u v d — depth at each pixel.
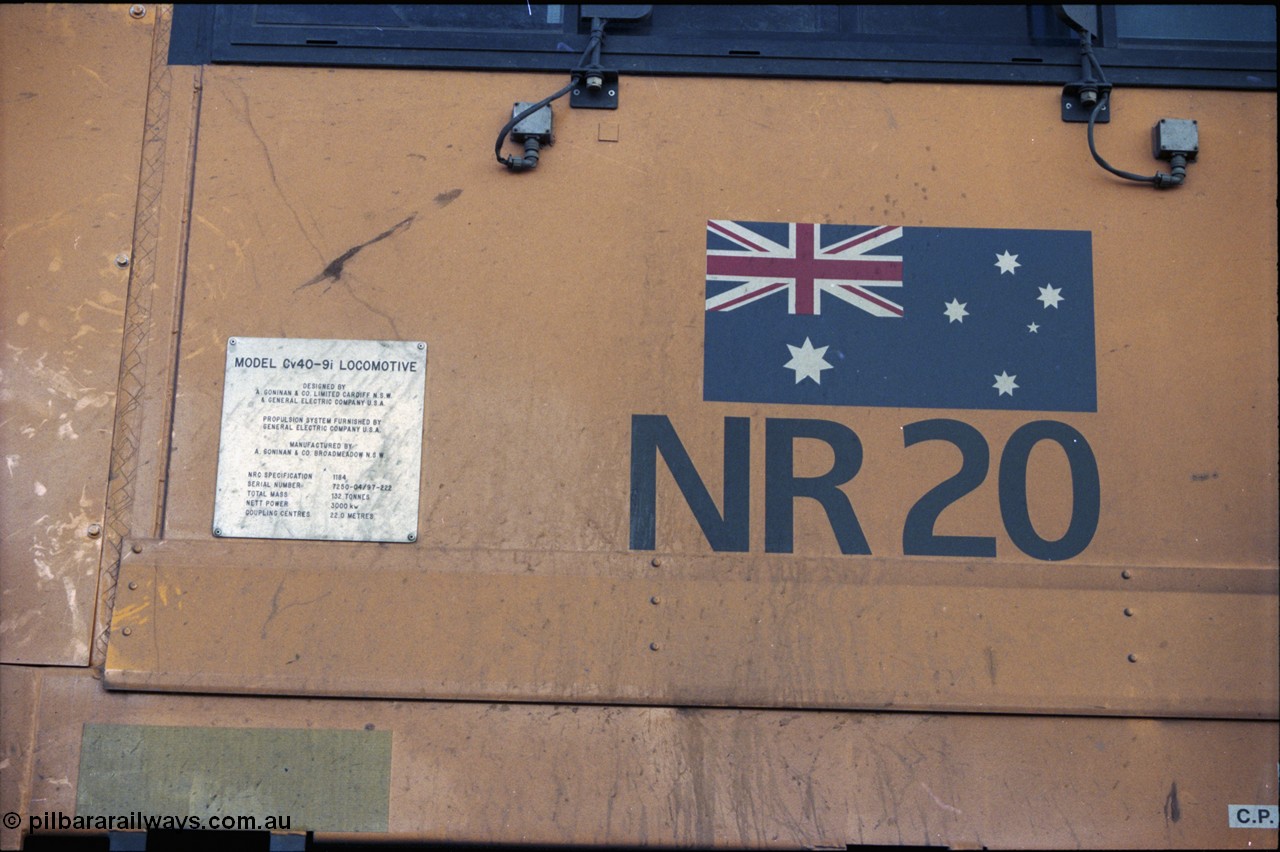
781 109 2.70
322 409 2.54
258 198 2.64
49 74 2.69
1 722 2.41
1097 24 2.77
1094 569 2.50
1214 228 2.66
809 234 2.64
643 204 2.65
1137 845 2.39
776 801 2.39
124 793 2.39
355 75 2.71
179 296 2.59
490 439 2.54
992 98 2.72
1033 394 2.57
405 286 2.60
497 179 2.66
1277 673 2.46
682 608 2.45
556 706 2.43
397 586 2.46
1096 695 2.44
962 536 2.51
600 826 2.38
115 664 2.43
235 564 2.47
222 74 2.70
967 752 2.42
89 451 2.52
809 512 2.51
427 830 2.38
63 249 2.61
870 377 2.57
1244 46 2.76
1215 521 2.53
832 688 2.43
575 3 2.77
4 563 2.47
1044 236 2.65
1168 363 2.60
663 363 2.57
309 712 2.42
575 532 2.49
